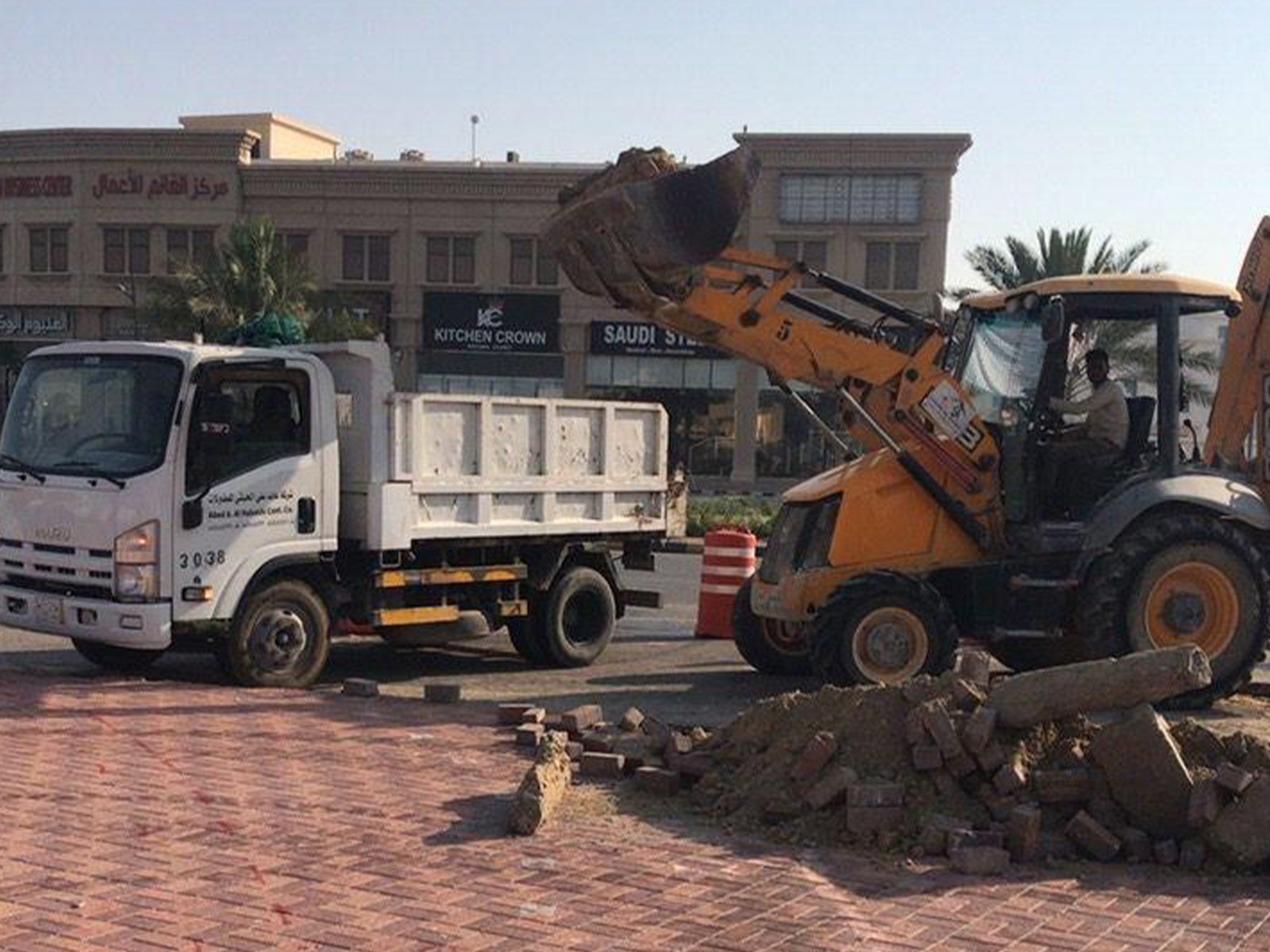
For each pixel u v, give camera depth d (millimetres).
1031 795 6574
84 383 10633
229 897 5543
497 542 12336
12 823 6586
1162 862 6254
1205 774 6426
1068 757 6719
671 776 7355
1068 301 10578
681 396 49625
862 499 10812
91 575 10273
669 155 10211
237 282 38375
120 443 10336
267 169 48969
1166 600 10203
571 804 7094
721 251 10070
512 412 12383
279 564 10773
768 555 11555
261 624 10719
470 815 6891
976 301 11422
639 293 10242
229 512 10430
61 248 49844
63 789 7266
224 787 7363
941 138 46656
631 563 13867
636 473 13562
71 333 50000
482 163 49625
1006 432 10625
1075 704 6688
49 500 10508
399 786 7457
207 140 48719
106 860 6031
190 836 6418
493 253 49188
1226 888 5957
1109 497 10398
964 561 10758
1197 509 10367
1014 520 10578
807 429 49438
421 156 55031
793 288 11016
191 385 10227
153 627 10062
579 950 4996
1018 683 6812
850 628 10297
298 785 7430
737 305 10773
